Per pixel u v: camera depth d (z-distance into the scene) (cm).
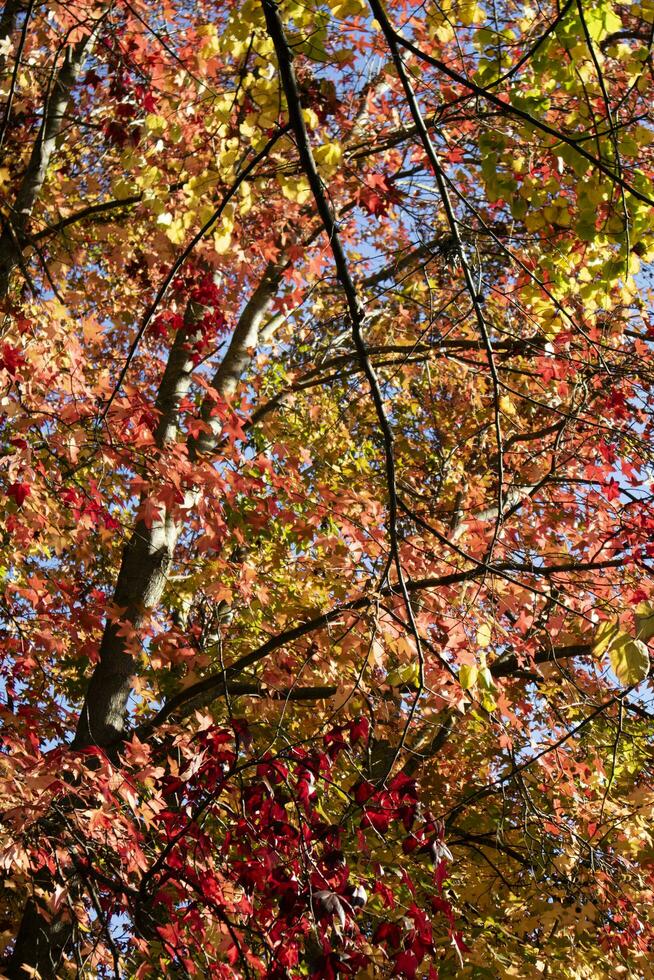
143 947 467
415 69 482
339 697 476
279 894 346
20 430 466
